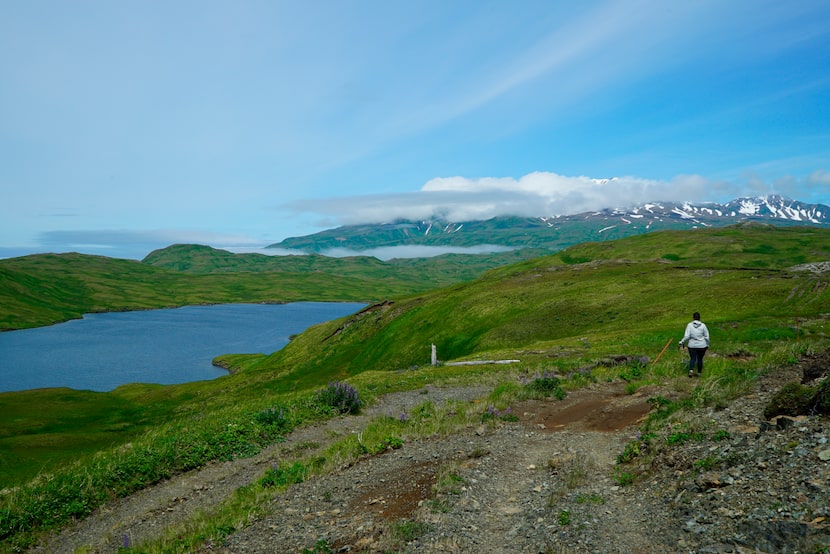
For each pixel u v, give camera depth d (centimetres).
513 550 731
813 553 546
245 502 1196
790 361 1695
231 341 16625
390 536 798
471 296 8438
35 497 1509
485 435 1426
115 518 1443
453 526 820
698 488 780
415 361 6962
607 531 730
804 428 833
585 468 1033
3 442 3716
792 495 666
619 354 3045
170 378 10938
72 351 14762
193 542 973
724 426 992
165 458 1791
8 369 12062
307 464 1449
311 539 870
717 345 2889
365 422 2159
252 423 2139
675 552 639
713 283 6328
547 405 1775
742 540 613
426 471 1155
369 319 9894
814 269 6925
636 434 1228
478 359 3912
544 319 6284
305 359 8975
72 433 4175
